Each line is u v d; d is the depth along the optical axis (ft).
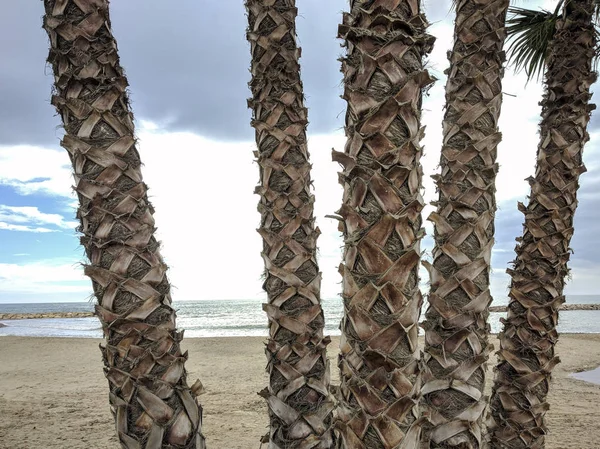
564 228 12.82
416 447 7.09
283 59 12.14
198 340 66.85
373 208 7.04
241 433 22.95
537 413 12.59
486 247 10.45
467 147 10.66
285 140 11.96
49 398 31.07
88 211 8.00
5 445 21.35
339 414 7.49
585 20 13.12
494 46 10.92
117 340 7.92
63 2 8.07
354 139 7.18
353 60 7.35
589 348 59.00
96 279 7.93
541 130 13.61
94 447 21.11
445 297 10.44
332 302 196.54
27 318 210.59
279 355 11.50
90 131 8.04
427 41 7.45
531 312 12.73
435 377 10.27
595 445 20.67
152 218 8.54
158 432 7.77
